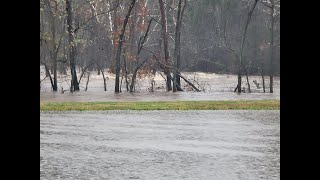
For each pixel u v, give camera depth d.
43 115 28.95
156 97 47.97
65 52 63.00
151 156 16.45
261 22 82.50
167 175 13.59
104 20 74.06
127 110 31.86
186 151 17.39
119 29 58.03
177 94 52.59
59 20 59.09
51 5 57.53
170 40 80.62
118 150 17.50
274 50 78.25
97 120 26.75
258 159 15.87
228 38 85.31
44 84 66.12
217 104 35.12
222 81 74.38
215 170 14.29
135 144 18.92
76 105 34.47
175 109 32.41
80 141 19.50
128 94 52.66
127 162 15.21
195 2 86.81
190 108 32.69
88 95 50.75
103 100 43.31
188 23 89.06
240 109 32.28
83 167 14.53
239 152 17.22
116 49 61.62
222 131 22.62
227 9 83.00
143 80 67.75
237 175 13.44
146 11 64.81
